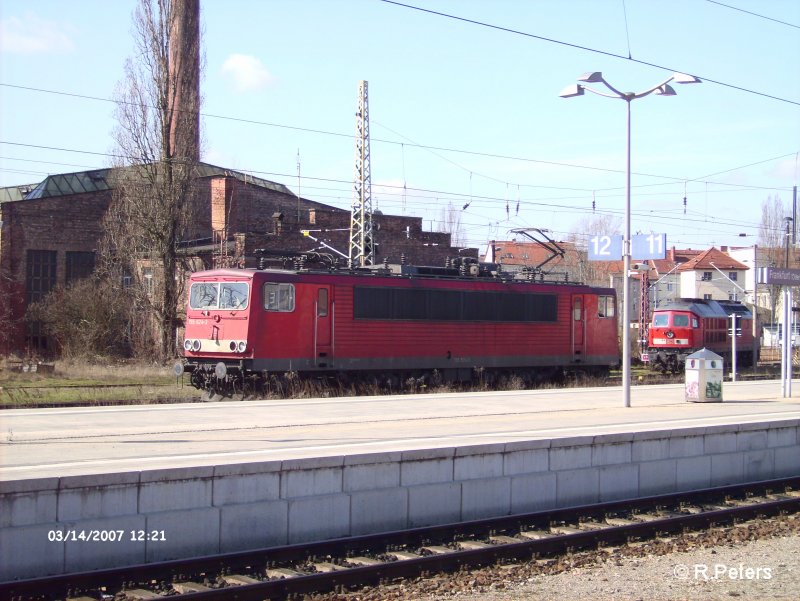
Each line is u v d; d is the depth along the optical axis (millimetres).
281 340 26266
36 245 48906
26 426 16203
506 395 25375
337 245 52562
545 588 10336
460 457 13094
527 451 13836
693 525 13594
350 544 11383
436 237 58219
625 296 22547
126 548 10258
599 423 17703
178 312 43562
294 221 52969
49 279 49312
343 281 27672
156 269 43344
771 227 72500
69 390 28844
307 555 11039
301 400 22578
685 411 20922
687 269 81062
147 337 44000
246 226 53219
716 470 16500
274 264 46219
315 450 13039
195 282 27203
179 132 43031
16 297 47938
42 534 9734
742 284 81938
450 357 30328
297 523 11500
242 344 25781
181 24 43562
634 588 10398
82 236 50375
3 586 9031
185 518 10656
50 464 11516
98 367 39750
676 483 15797
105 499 10250
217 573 10367
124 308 44312
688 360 24094
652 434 15492
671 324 45062
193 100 43562
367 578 10297
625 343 22328
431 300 29844
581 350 34562
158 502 10586
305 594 9789
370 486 12242
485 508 13234
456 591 10109
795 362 51594
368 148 43938
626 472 15031
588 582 10617
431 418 18547
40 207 49062
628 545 12406
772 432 17641
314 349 26953
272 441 14289
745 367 49531
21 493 9727
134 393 27875
